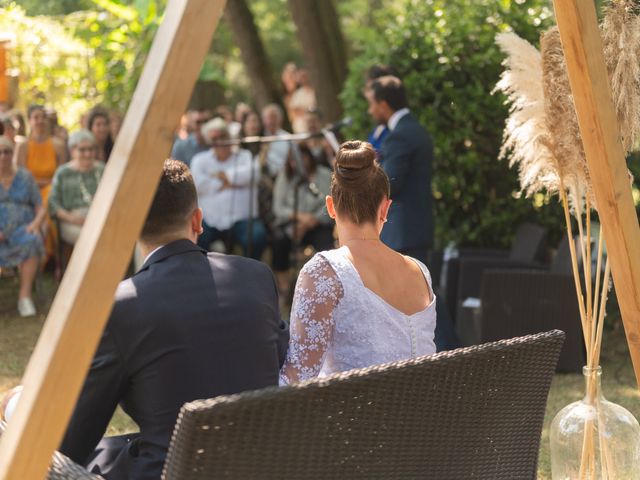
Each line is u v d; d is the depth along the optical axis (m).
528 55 2.95
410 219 5.27
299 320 2.65
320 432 1.92
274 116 9.11
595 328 3.18
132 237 1.72
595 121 2.66
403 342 2.69
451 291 6.18
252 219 7.64
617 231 2.75
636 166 6.18
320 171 7.68
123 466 2.33
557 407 4.81
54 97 11.16
